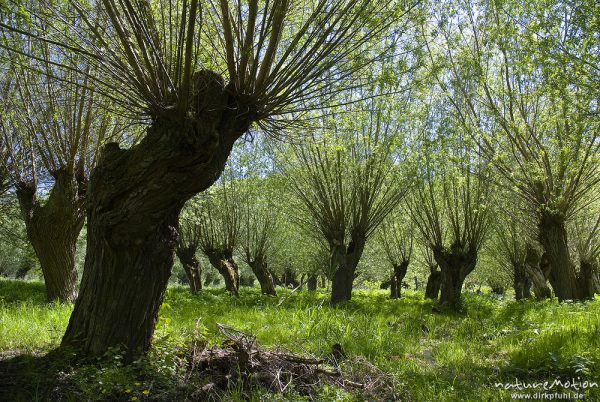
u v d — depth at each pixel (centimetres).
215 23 645
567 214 1551
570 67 970
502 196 1733
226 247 2166
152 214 543
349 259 1533
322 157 1471
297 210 1894
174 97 530
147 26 540
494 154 1394
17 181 1191
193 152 531
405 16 727
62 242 1173
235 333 728
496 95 1321
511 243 2605
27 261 2177
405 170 1457
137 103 557
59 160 1126
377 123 1403
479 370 633
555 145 1383
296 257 3061
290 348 693
